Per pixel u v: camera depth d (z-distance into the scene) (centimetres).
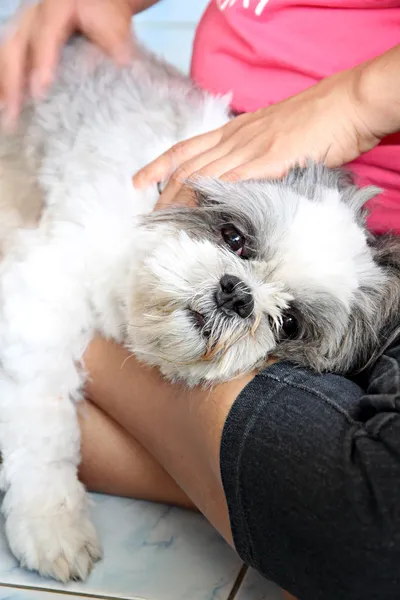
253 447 46
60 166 66
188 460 54
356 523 41
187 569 55
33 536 55
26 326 60
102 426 61
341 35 73
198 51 80
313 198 60
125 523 59
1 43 68
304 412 47
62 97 69
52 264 61
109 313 62
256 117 64
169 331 55
